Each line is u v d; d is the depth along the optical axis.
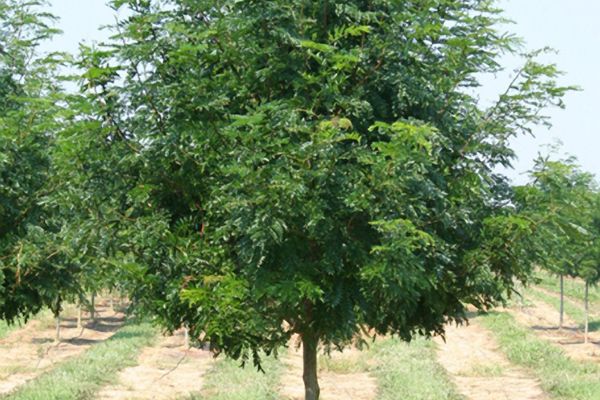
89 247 13.16
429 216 12.19
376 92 12.34
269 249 11.50
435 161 11.62
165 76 12.20
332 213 11.46
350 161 11.90
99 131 12.09
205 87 11.90
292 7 12.09
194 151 11.95
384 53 12.15
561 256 14.12
